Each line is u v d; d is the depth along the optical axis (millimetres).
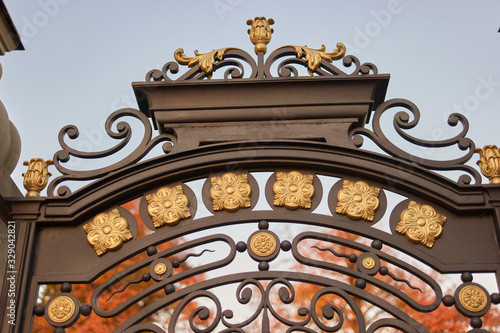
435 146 2936
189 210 2859
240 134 2965
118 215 2865
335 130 2953
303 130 2965
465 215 2820
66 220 2820
